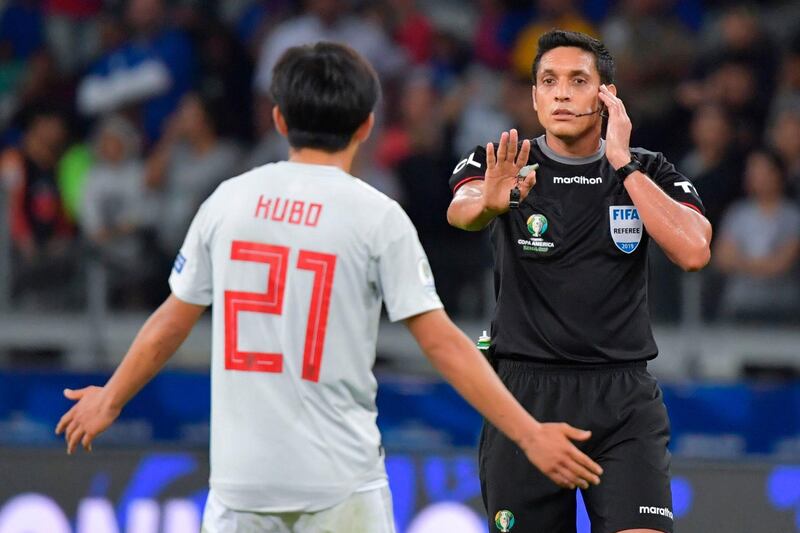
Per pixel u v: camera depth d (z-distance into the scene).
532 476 15.84
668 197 15.20
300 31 36.25
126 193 33.66
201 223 13.00
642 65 35.62
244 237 12.73
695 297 28.94
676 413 26.48
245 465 12.59
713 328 28.92
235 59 37.06
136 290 30.41
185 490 23.55
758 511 22.98
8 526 23.44
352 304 12.64
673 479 23.11
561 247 15.63
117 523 23.44
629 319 15.71
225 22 38.16
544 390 15.70
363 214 12.69
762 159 31.97
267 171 12.98
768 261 31.12
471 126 34.91
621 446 15.53
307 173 12.84
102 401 13.10
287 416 12.55
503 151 14.37
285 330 12.57
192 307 13.05
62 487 23.59
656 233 14.98
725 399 26.47
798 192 32.28
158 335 13.07
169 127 34.56
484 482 16.28
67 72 37.12
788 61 36.16
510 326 15.88
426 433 26.25
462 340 12.69
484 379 12.61
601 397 15.58
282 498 12.57
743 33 36.00
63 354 29.66
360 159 33.84
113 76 36.19
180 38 36.75
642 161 16.08
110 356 29.81
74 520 23.45
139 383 13.14
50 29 38.81
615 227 15.60
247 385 12.62
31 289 29.69
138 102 36.19
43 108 35.38
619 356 15.62
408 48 37.47
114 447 23.86
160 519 23.42
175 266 13.16
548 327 15.69
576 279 15.62
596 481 12.62
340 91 12.77
